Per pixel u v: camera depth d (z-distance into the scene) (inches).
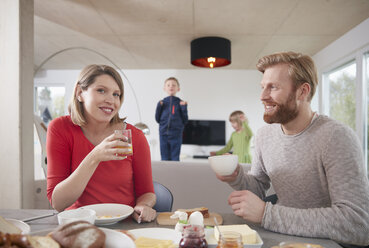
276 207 33.4
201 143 242.2
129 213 36.5
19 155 84.5
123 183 49.3
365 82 138.7
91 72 46.9
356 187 33.3
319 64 186.2
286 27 144.2
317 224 31.0
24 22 87.6
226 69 240.4
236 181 46.0
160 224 35.4
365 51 136.0
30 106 89.9
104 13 130.1
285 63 39.9
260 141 49.3
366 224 30.9
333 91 173.5
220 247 23.4
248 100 240.5
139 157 52.1
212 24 139.9
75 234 20.2
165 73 243.8
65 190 39.5
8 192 84.9
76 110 48.0
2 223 24.1
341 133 37.0
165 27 144.9
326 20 135.2
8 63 85.9
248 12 126.6
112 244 23.6
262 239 30.3
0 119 85.8
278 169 44.0
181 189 86.4
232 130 241.8
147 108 244.1
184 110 180.7
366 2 117.4
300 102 40.3
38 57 208.7
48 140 47.6
